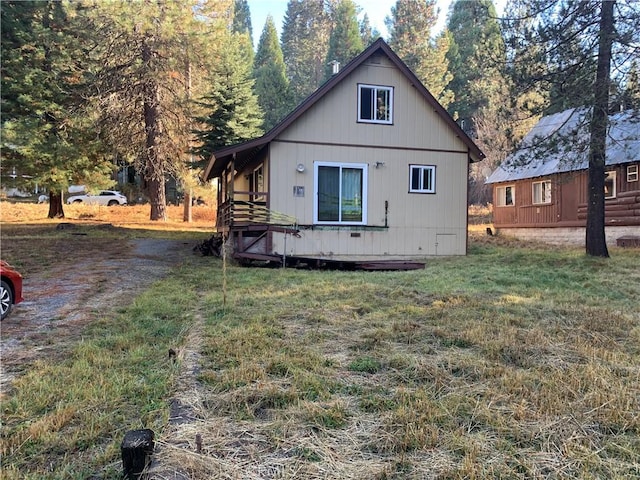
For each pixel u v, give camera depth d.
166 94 20.69
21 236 15.08
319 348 4.48
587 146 10.66
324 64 47.16
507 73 11.32
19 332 5.16
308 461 2.56
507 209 21.02
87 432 2.92
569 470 2.47
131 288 7.70
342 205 12.22
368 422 3.00
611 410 3.07
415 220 12.79
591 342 4.66
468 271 9.88
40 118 14.52
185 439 2.77
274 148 11.73
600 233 11.70
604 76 10.39
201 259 11.79
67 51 15.31
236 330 5.00
